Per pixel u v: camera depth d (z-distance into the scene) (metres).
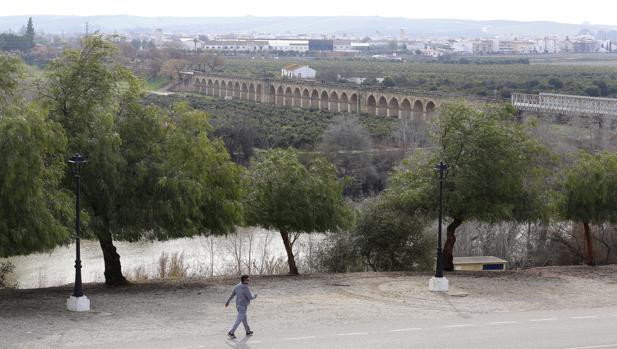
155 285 43.75
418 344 29.84
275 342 29.91
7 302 37.22
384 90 177.75
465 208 49.62
